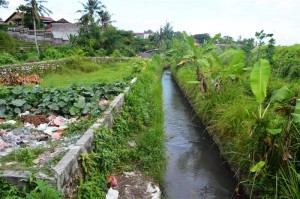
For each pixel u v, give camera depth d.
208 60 8.93
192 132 8.12
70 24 38.25
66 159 3.63
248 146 4.86
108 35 32.81
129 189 4.42
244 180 4.86
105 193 4.17
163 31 44.44
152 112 8.34
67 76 16.75
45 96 6.65
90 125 5.10
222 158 6.27
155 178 4.92
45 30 37.78
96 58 23.53
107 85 8.05
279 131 3.98
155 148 5.62
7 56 18.09
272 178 4.12
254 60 11.22
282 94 4.31
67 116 6.00
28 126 5.41
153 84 13.29
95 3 37.34
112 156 4.82
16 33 34.25
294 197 3.61
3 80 12.91
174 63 22.98
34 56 21.30
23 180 3.19
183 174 5.59
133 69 15.68
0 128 5.20
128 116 6.95
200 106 8.98
